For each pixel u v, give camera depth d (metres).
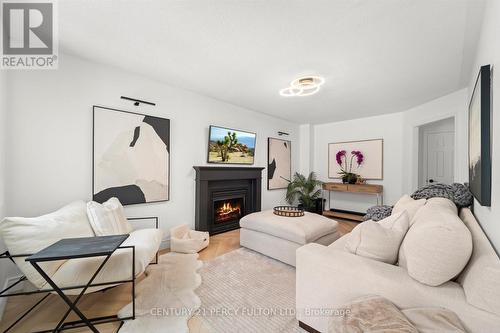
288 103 3.76
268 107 4.03
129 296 1.79
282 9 1.51
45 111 2.05
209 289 1.92
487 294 0.83
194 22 1.66
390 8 1.48
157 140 2.84
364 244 1.33
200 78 2.74
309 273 1.38
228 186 3.80
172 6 1.49
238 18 1.61
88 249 1.30
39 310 1.60
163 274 2.16
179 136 3.11
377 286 1.10
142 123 2.70
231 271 2.25
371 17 1.57
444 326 0.84
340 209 5.20
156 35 1.84
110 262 1.51
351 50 2.02
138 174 2.67
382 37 1.81
